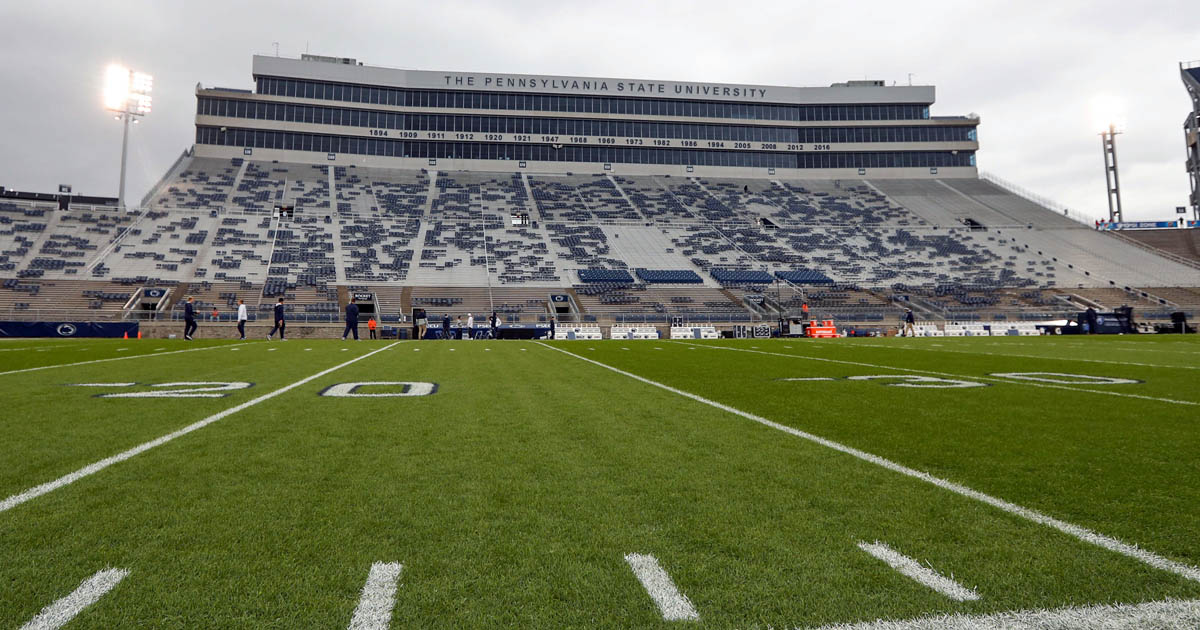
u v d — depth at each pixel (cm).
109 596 167
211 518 228
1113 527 218
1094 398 564
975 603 163
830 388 654
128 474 288
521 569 185
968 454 335
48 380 705
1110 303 3503
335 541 206
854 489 267
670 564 189
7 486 267
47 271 3055
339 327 2792
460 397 579
